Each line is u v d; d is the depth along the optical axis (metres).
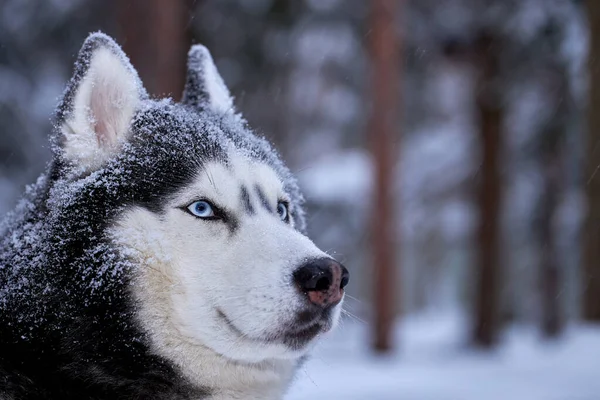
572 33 11.31
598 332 8.52
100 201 2.34
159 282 2.29
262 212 2.50
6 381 2.22
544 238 17.09
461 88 17.36
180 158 2.47
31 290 2.28
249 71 14.57
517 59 12.16
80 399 2.28
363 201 16.52
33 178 12.52
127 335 2.28
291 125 17.05
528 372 7.88
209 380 2.36
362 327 15.34
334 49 15.47
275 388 2.54
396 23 11.45
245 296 2.24
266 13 14.06
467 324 14.83
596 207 8.25
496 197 13.66
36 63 13.77
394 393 6.65
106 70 2.57
